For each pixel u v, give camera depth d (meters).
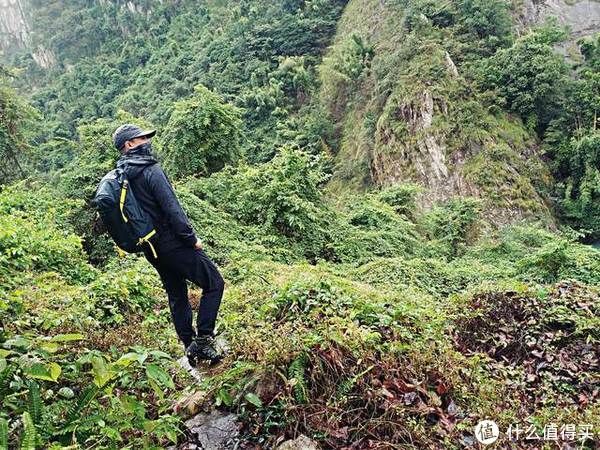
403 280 10.02
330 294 4.47
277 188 13.32
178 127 17.81
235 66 52.03
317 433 3.20
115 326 5.36
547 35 35.81
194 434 3.30
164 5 79.69
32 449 2.24
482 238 21.41
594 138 30.25
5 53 115.00
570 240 12.27
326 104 44.69
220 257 11.00
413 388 3.57
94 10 86.94
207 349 3.87
